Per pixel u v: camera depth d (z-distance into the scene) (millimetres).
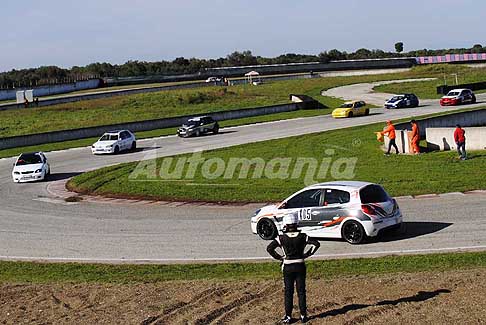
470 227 31016
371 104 117000
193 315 20859
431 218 33625
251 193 44562
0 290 25422
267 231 31562
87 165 67000
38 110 125875
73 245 33312
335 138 71688
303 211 30672
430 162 51750
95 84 197000
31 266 29359
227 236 33000
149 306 22078
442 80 151375
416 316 19172
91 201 46531
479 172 45812
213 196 44531
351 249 28609
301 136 75875
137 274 26781
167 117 108000
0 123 110250
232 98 135750
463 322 18391
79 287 25219
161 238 33562
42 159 61094
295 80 182375
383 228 29328
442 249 27422
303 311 19297
